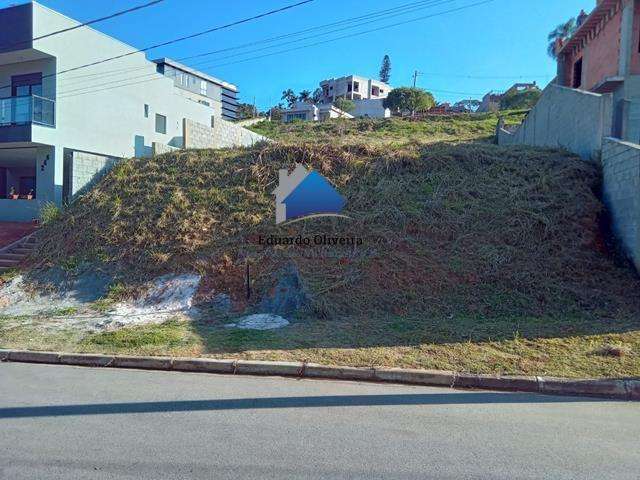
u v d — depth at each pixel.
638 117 12.72
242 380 5.45
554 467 3.38
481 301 7.90
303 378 5.56
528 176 10.40
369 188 10.51
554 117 13.94
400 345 6.33
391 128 31.78
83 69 16.48
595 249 8.87
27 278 10.03
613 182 9.41
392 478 3.20
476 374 5.33
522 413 4.44
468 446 3.70
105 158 14.25
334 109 55.34
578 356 5.79
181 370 5.89
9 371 5.84
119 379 5.48
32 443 3.71
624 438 3.88
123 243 10.28
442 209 9.70
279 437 3.84
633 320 7.09
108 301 8.81
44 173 15.44
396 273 8.54
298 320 7.66
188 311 8.23
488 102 55.22
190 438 3.81
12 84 16.28
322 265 8.85
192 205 10.95
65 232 11.36
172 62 48.84
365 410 4.48
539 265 8.45
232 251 9.49
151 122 20.31
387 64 98.75
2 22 15.11
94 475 3.21
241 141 21.28
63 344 6.71
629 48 13.23
